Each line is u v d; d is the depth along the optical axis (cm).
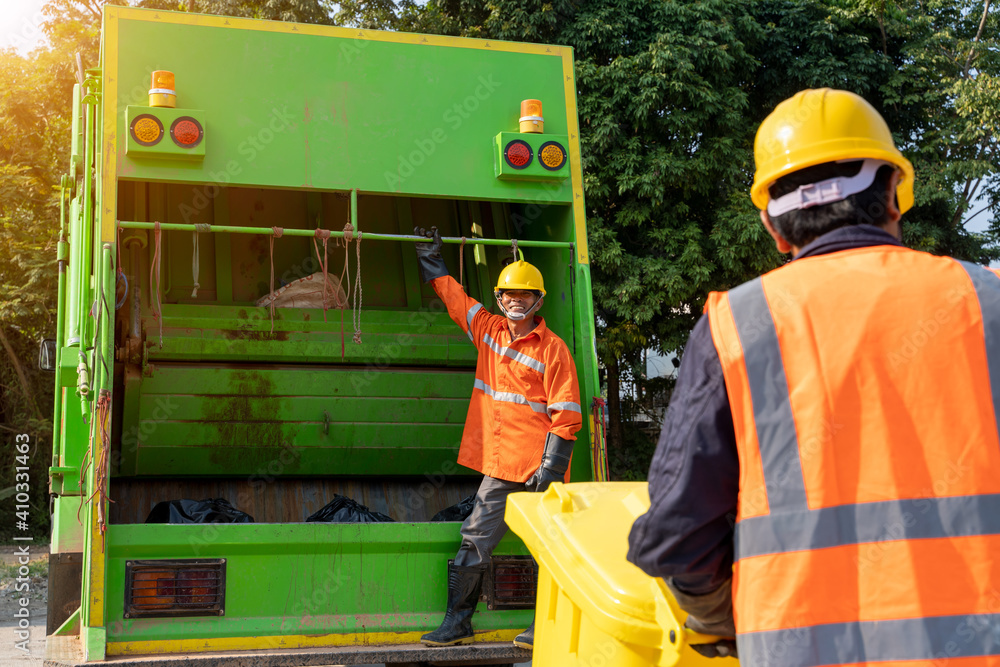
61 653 297
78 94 507
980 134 1270
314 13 1293
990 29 1459
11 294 1263
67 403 409
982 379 117
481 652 309
